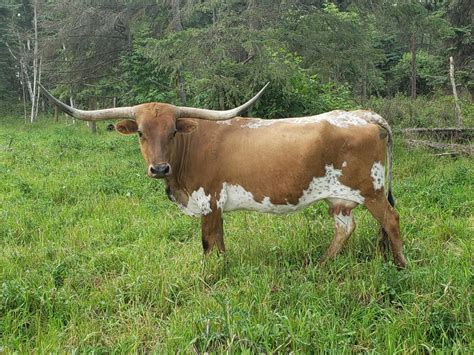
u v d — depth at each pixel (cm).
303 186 507
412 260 512
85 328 405
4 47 3136
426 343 357
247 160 512
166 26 1861
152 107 502
